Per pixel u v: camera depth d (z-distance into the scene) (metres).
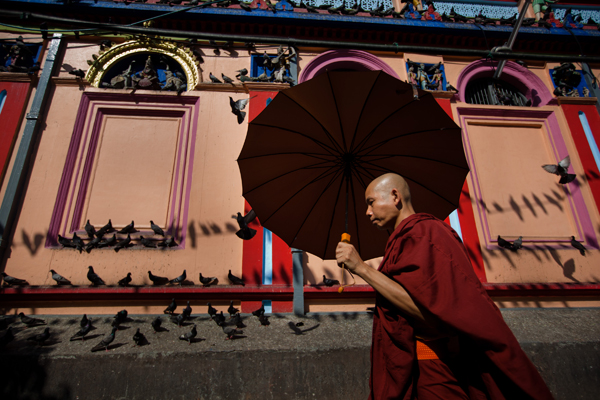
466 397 1.48
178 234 5.32
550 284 5.45
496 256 5.68
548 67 7.43
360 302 5.12
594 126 6.89
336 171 2.26
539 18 7.86
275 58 6.42
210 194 5.54
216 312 4.46
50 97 5.91
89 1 6.40
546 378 3.88
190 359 3.48
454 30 7.15
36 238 5.01
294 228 2.35
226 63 6.61
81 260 4.93
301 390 3.49
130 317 4.52
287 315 4.76
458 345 1.58
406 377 1.50
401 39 7.24
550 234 6.03
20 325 4.18
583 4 8.30
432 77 7.09
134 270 4.95
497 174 6.39
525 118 6.87
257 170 2.27
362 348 3.75
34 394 3.23
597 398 3.84
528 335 4.23
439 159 2.15
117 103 6.05
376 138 2.14
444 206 2.26
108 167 5.65
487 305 1.33
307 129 2.15
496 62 7.27
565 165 4.58
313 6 7.05
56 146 5.59
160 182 5.66
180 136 6.00
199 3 6.65
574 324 4.62
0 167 5.30
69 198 5.35
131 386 3.33
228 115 6.10
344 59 6.94
